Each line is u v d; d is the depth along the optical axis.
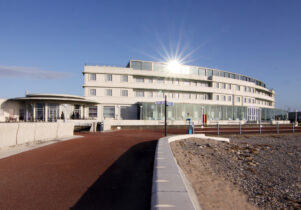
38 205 3.45
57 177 5.05
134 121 31.64
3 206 3.41
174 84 44.97
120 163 6.55
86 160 6.98
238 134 21.69
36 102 28.92
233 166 8.51
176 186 2.81
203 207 3.60
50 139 12.98
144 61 44.88
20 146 9.89
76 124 21.70
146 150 9.05
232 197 4.64
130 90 41.16
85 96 38.78
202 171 6.64
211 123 38.38
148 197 3.79
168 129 27.72
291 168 8.93
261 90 63.22
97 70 39.53
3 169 5.76
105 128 23.55
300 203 5.04
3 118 29.12
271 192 5.73
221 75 53.47
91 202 3.57
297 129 29.64
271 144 16.62
